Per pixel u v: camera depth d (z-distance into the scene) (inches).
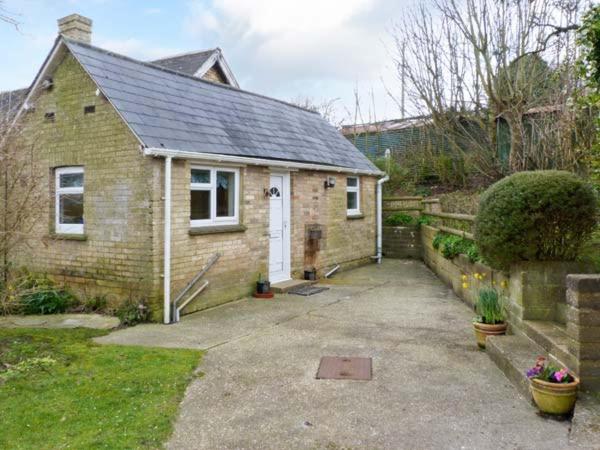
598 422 142.4
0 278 282.0
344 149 550.3
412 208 629.6
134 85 336.5
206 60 654.5
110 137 309.0
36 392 179.8
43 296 312.0
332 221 495.2
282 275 421.1
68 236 330.6
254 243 377.4
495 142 588.4
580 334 160.1
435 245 465.7
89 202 322.0
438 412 163.8
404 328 276.7
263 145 393.1
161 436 148.2
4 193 247.1
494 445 140.9
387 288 413.7
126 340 253.4
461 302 351.3
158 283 294.5
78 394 178.5
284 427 154.3
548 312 218.4
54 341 247.0
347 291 399.5
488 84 574.2
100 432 149.7
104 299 316.5
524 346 206.8
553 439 143.4
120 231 306.7
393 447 141.0
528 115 500.4
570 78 395.9
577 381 157.9
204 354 228.8
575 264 217.2
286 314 315.0
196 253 321.1
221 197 353.1
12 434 147.9
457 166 676.7
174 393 181.0
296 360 219.8
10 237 248.4
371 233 583.2
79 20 409.4
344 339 254.4
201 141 328.8
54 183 346.3
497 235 222.5
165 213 295.0
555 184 211.6
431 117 691.4
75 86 326.3
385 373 201.9
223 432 151.1
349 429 152.5
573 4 492.4
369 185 578.6
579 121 337.4
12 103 362.6
